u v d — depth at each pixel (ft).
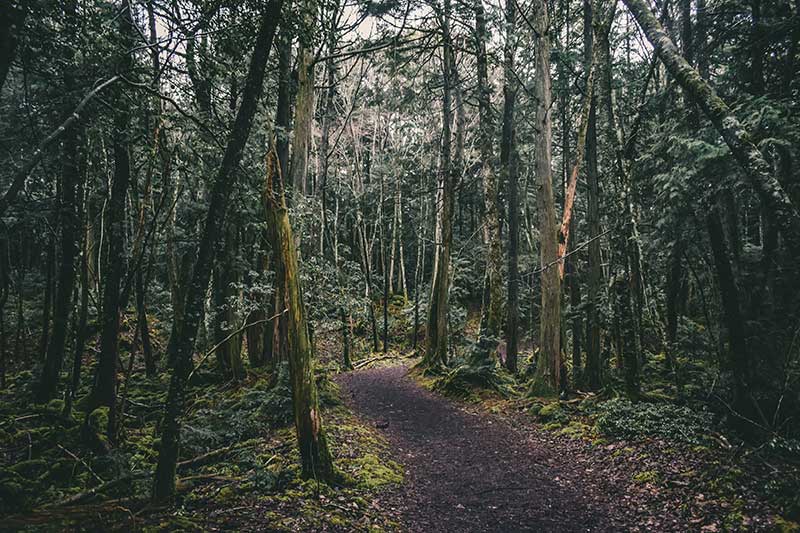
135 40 20.18
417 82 73.61
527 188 86.17
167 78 20.77
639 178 33.09
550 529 17.83
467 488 22.12
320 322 50.03
